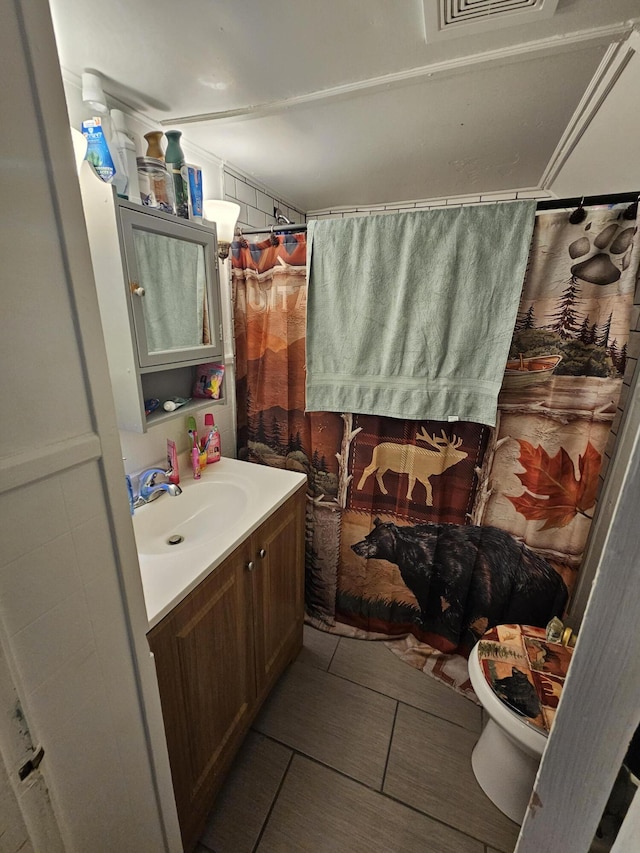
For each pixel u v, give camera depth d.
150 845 0.76
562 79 0.96
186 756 0.89
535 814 0.44
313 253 1.33
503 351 1.19
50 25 0.42
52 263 0.46
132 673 0.66
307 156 1.43
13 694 0.46
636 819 0.31
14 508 0.45
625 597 0.32
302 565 1.51
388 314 1.29
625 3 0.73
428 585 1.53
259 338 1.57
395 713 1.35
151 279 1.04
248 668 1.17
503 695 1.02
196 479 1.38
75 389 0.51
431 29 0.79
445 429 1.36
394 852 0.99
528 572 1.36
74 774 0.56
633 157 1.11
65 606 0.53
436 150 1.39
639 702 0.33
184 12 0.75
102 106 0.93
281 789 1.12
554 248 1.11
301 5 0.73
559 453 1.23
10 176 0.41
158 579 0.84
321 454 1.57
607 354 1.11
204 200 1.32
